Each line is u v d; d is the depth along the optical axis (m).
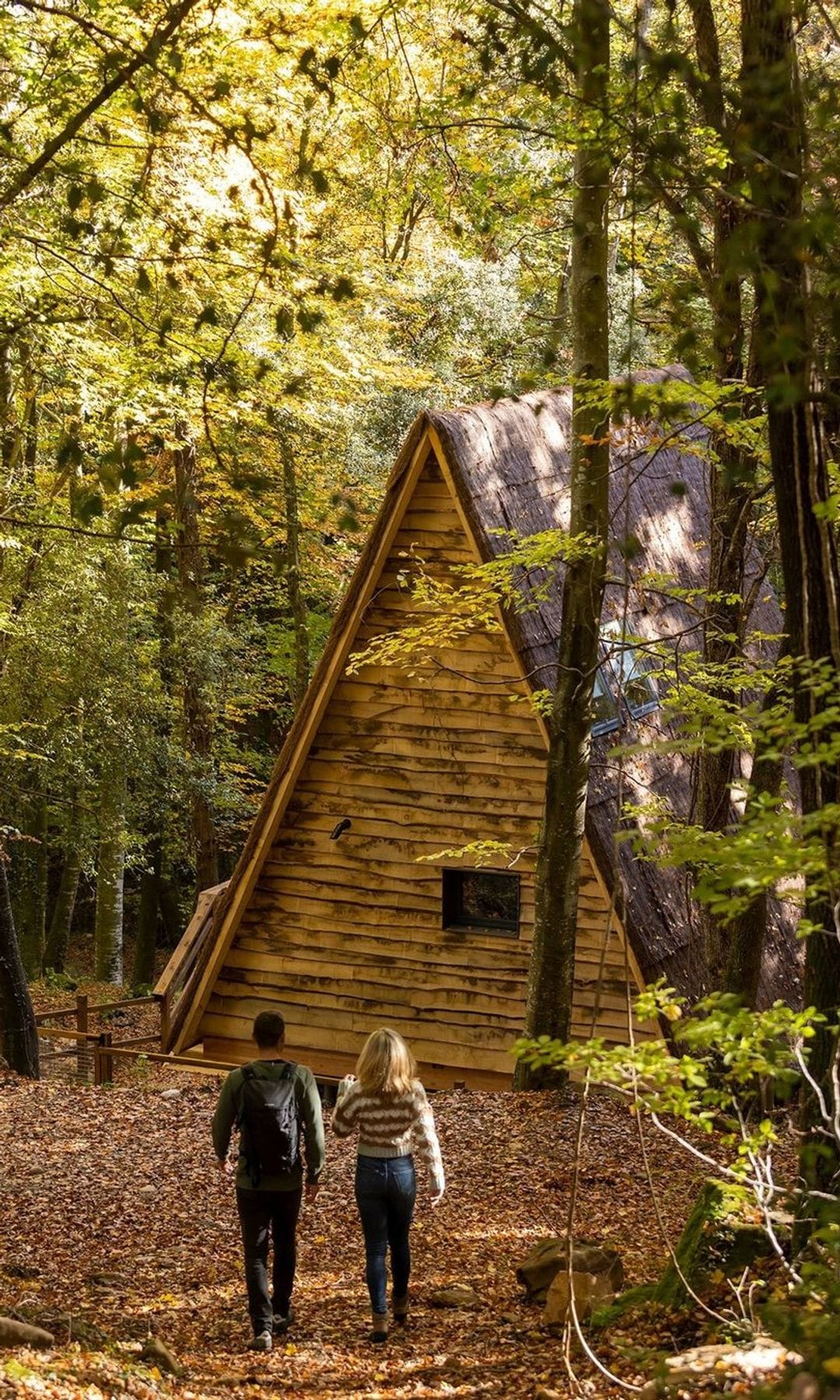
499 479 13.25
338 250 19.16
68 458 5.78
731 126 5.16
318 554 25.58
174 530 6.33
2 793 21.80
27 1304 6.44
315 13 10.77
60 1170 10.23
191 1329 7.08
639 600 13.52
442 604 13.42
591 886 12.66
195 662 22.41
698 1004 4.43
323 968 14.22
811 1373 3.53
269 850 14.39
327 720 14.17
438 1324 7.04
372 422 23.83
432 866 13.79
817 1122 5.56
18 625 19.06
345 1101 6.97
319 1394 6.04
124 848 24.70
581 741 11.00
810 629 5.10
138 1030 22.77
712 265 7.39
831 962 5.61
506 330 23.38
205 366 6.68
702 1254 6.20
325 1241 8.78
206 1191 9.78
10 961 14.64
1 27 10.22
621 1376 5.65
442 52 10.66
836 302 4.18
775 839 3.98
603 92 5.71
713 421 8.33
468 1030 13.54
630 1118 10.46
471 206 11.48
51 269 11.62
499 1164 9.62
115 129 10.75
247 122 6.37
